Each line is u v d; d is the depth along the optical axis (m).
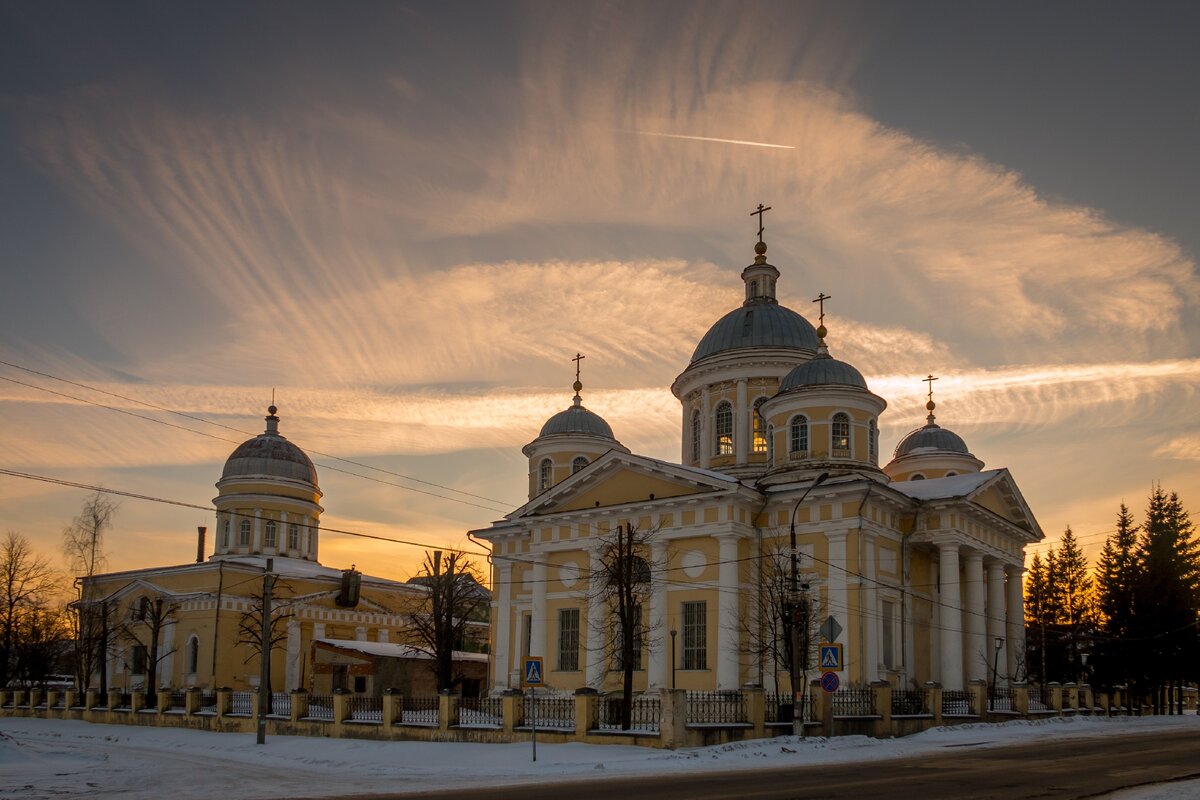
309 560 78.81
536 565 52.38
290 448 80.00
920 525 49.12
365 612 77.75
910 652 48.06
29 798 22.48
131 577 76.62
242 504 76.88
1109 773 24.11
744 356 56.75
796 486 46.66
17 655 78.62
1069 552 91.69
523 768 28.83
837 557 45.03
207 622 69.38
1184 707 85.69
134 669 74.31
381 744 37.59
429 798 20.20
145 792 23.53
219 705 49.38
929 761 28.12
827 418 50.53
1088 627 84.94
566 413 66.31
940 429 66.56
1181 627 72.44
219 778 27.58
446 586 62.12
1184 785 21.34
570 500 52.09
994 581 53.81
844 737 34.97
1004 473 53.97
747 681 46.03
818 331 55.25
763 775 24.44
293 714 44.81
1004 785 21.48
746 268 63.12
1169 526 77.00
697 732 32.12
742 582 46.62
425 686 65.44
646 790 20.95
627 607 42.69
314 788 23.92
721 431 57.22
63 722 58.22
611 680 47.75
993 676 50.97
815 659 44.00
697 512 47.19
